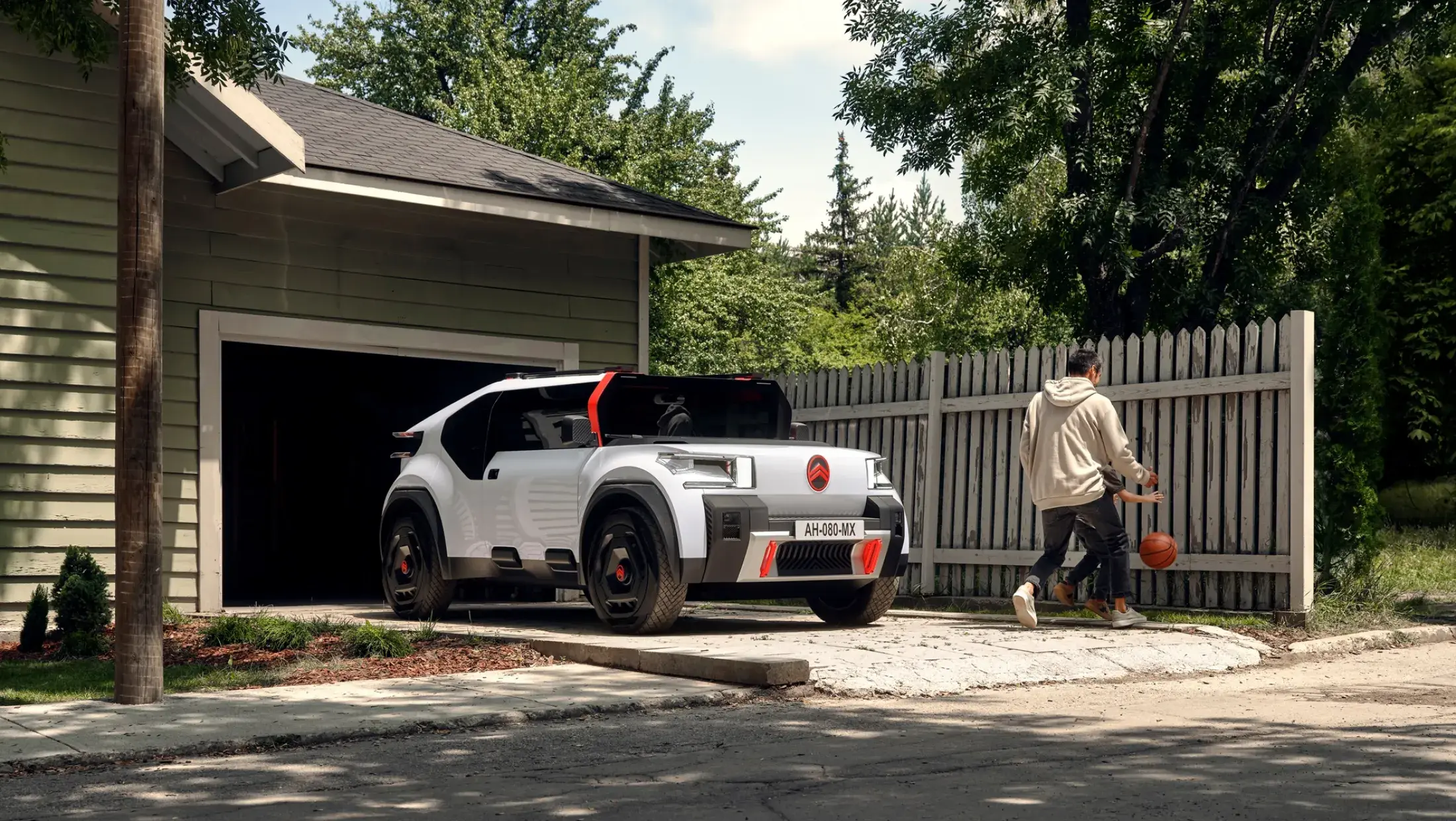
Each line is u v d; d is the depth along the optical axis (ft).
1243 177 59.98
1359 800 14.01
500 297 42.19
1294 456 30.22
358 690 21.59
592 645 25.13
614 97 127.44
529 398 32.45
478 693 21.25
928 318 120.37
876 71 60.03
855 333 171.12
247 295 38.14
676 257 47.83
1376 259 36.70
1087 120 58.75
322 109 45.03
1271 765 15.92
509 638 28.30
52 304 34.71
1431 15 58.44
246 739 17.54
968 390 37.22
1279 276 65.67
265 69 30.50
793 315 122.72
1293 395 30.22
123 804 14.43
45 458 34.47
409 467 35.17
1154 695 22.31
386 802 14.42
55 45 29.58
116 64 34.73
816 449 29.89
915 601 37.60
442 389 50.55
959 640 26.78
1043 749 17.13
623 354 44.37
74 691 22.08
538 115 103.45
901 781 15.25
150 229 20.38
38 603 27.78
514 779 15.62
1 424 33.99
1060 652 25.03
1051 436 29.12
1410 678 24.47
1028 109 54.75
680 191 113.09
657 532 28.07
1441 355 65.16
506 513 32.09
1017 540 35.70
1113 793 14.48
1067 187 62.69
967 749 17.24
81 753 16.66
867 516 30.07
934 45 57.21
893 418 39.22
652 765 16.38
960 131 59.26
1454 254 64.85
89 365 35.17
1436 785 14.74
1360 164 60.54
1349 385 35.06
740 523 28.09
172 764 16.65
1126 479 32.78
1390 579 41.98
